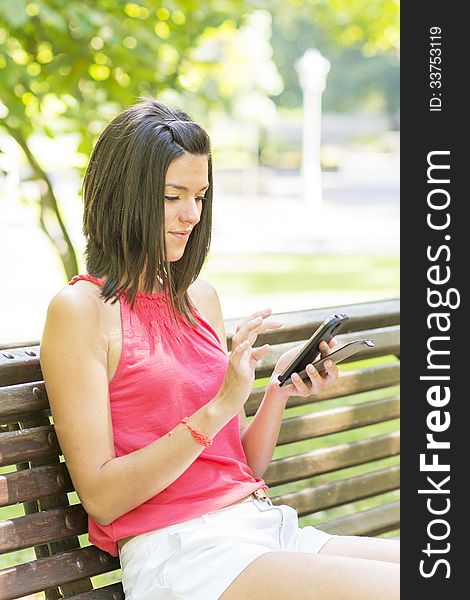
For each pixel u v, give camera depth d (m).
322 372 2.84
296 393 2.90
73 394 2.50
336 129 45.69
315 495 3.40
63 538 2.61
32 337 10.05
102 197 2.65
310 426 3.40
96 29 5.62
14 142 6.25
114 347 2.58
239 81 15.93
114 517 2.52
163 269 2.69
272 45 45.88
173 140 2.63
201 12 6.21
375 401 3.65
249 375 2.48
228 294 13.53
